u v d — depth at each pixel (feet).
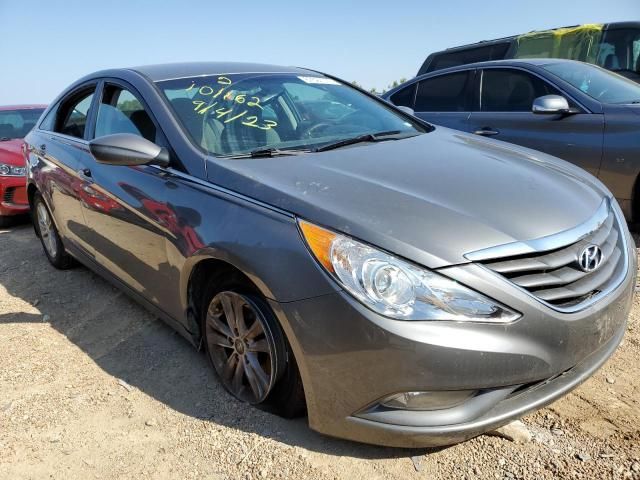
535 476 7.18
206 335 9.25
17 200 22.07
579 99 16.42
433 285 6.64
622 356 9.70
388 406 6.95
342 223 7.13
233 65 12.65
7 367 10.78
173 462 7.94
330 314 6.89
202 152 9.43
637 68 24.27
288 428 8.34
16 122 27.09
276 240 7.45
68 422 8.98
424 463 7.51
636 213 15.58
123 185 10.64
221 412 8.87
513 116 17.78
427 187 8.02
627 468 7.18
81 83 14.01
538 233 7.20
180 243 8.95
